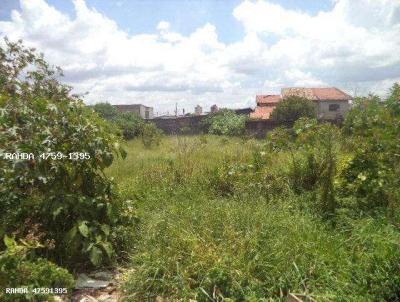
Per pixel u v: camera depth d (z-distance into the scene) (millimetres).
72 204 3703
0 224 3543
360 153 4949
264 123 23656
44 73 4477
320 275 3104
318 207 4676
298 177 5543
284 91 37250
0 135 3422
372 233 3686
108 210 3838
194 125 28500
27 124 3604
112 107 27406
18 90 4008
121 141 4438
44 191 3746
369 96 5387
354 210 4520
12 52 4297
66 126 3799
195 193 5465
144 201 5238
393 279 2877
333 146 5477
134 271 3391
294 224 3969
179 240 3594
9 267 2770
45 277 2963
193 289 3086
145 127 16953
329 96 34344
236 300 2895
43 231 3697
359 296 2812
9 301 2748
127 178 6941
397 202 4406
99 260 3484
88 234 3623
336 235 3865
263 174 5688
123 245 3947
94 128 3959
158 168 6926
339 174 5129
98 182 4102
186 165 6977
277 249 3396
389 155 4750
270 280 3047
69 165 3842
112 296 3252
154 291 3133
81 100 4215
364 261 3215
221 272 3010
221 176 5922
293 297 2748
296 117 24312
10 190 3689
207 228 3760
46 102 3764
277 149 6156
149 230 3893
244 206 4414
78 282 3467
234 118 24203
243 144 9875
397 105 5203
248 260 3256
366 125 5215
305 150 5629
